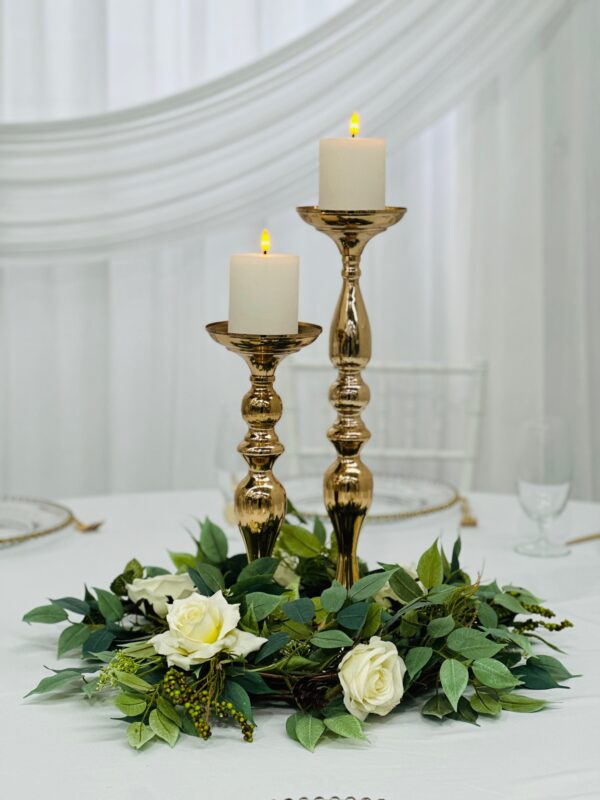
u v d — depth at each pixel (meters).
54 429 2.77
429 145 2.67
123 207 2.66
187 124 2.65
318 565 1.14
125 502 1.73
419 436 2.74
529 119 2.65
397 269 2.70
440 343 2.72
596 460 2.73
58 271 2.71
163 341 2.73
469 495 1.79
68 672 1.00
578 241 2.66
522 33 2.59
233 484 1.52
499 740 0.93
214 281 2.72
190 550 1.48
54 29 2.64
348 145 1.04
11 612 1.25
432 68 2.60
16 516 1.60
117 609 1.06
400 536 1.53
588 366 2.70
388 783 0.86
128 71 2.65
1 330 2.73
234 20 2.64
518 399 2.73
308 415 2.74
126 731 0.95
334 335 1.09
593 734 0.95
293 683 0.96
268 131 2.65
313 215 1.06
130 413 2.74
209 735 0.90
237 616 0.95
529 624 1.08
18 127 2.62
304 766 0.89
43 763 0.90
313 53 2.62
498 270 2.70
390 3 2.59
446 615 1.02
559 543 1.50
